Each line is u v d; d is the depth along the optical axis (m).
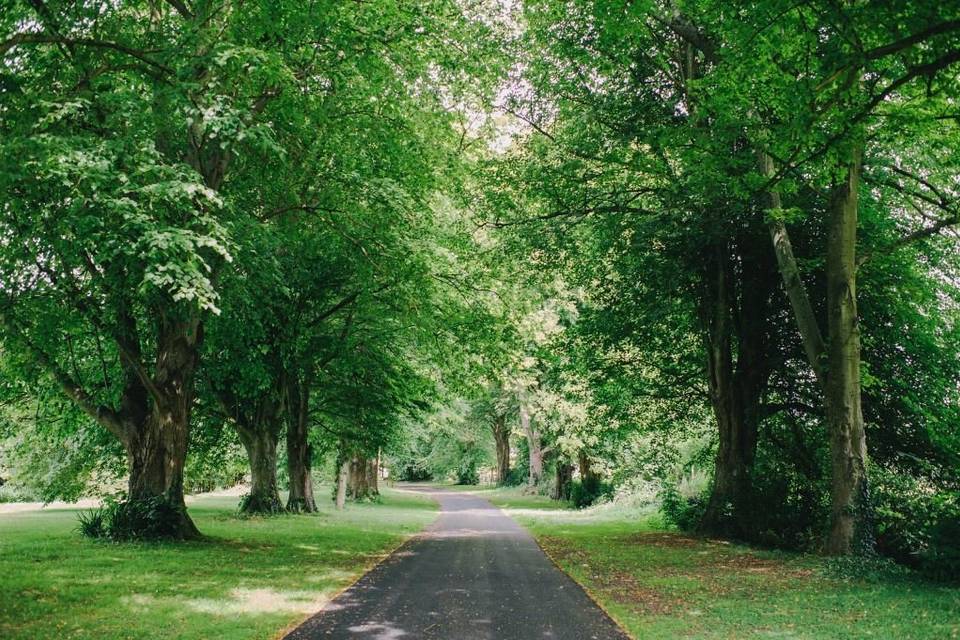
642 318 20.44
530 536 20.27
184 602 9.20
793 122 10.12
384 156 17.12
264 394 25.34
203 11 13.56
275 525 21.59
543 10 17.80
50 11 11.41
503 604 9.56
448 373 24.83
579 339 22.80
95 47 12.86
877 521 14.27
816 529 16.95
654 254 19.30
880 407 18.11
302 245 17.89
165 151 14.56
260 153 15.76
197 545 15.48
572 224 19.17
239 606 9.05
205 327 17.09
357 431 29.17
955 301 19.41
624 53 16.91
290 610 8.90
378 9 14.12
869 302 17.75
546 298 24.38
